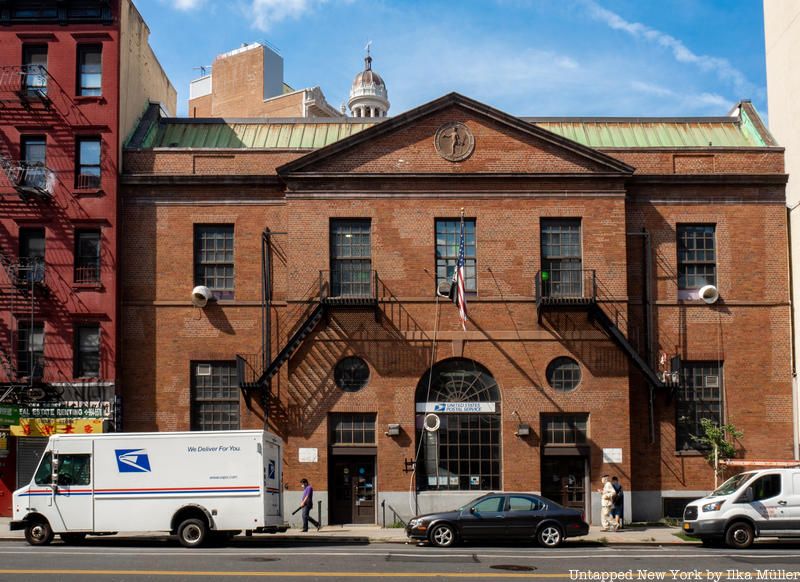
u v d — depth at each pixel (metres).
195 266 33.09
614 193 32.62
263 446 24.86
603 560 21.69
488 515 25.05
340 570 19.38
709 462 32.25
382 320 31.98
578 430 31.92
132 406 32.38
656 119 36.66
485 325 32.03
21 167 32.03
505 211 32.56
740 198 33.59
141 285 32.84
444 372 32.12
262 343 32.50
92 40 33.31
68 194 32.66
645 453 32.41
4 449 31.69
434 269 32.28
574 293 32.34
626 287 32.25
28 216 32.56
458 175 32.41
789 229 33.56
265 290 32.53
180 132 35.81
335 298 31.53
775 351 33.03
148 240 33.03
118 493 24.83
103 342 32.06
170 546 24.94
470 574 18.94
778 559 22.05
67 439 25.16
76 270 32.47
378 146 32.66
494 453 31.81
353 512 31.52
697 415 32.75
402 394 31.69
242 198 33.22
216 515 24.58
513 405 31.73
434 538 24.89
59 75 33.19
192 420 32.41
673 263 33.22
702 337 32.97
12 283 31.97
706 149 33.81
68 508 24.89
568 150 32.59
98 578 18.03
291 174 32.38
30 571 18.88
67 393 31.75
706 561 21.59
